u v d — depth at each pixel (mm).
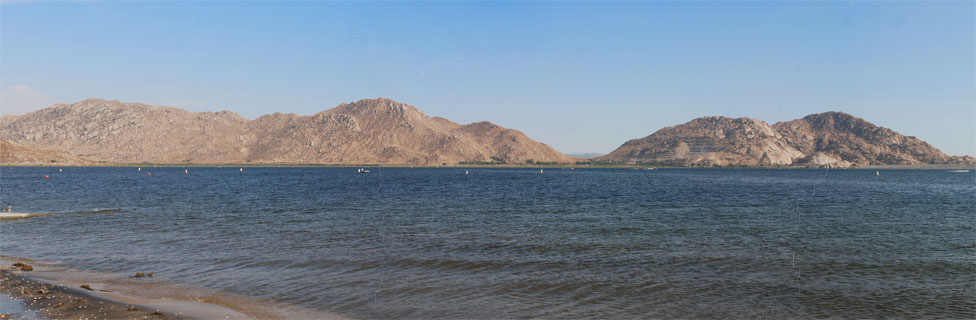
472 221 40719
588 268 23547
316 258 25406
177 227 36375
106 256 25734
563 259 25469
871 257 26391
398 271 22812
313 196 71000
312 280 21109
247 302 18016
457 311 17375
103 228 35719
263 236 32281
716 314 17344
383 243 29750
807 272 22984
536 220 41500
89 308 16766
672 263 24688
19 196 70312
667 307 18000
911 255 26969
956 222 41375
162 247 28234
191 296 18688
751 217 44312
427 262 24625
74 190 84875
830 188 104438
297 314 16828
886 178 189375
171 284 20359
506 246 28938
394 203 58656
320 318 16484
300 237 31922
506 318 16734
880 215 46688
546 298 18906
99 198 66250
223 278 21312
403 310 17422
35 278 21172
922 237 33094
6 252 26891
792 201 64188
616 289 20094
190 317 16156
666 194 78312
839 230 36156
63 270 22750
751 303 18500
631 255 26562
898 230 36344
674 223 39688
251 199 64562
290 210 49438
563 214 46375
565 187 101938
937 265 24531
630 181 142125
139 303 17547
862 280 21656
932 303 18578
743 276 22203
